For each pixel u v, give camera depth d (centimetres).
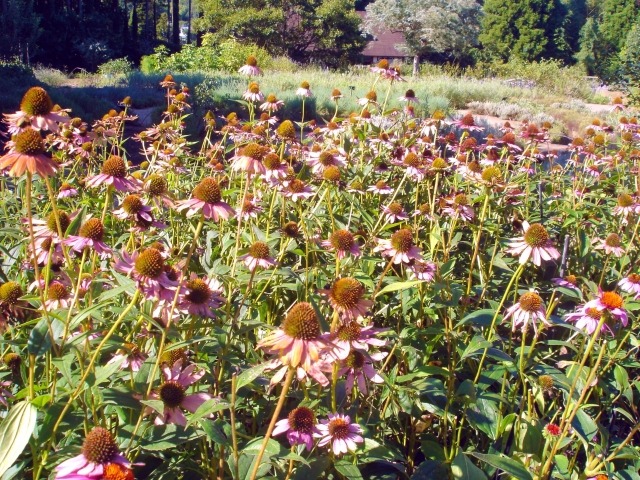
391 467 285
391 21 4419
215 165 553
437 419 334
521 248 309
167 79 719
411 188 556
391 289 273
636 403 380
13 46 3191
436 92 2522
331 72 3662
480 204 471
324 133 659
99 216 410
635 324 352
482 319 318
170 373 242
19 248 363
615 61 1151
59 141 550
